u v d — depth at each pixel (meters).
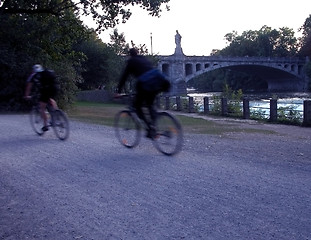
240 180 5.33
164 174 5.75
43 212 4.33
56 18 24.80
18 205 4.60
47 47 24.98
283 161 6.73
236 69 86.88
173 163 6.50
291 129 14.45
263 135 11.73
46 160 6.93
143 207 4.34
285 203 4.32
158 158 6.94
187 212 4.14
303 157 7.20
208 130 13.23
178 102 27.55
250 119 19.19
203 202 4.43
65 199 4.74
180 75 70.50
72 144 8.58
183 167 6.20
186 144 8.89
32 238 3.68
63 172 6.04
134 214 4.14
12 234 3.79
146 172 5.90
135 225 3.85
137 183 5.30
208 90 122.50
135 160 6.80
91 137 9.77
